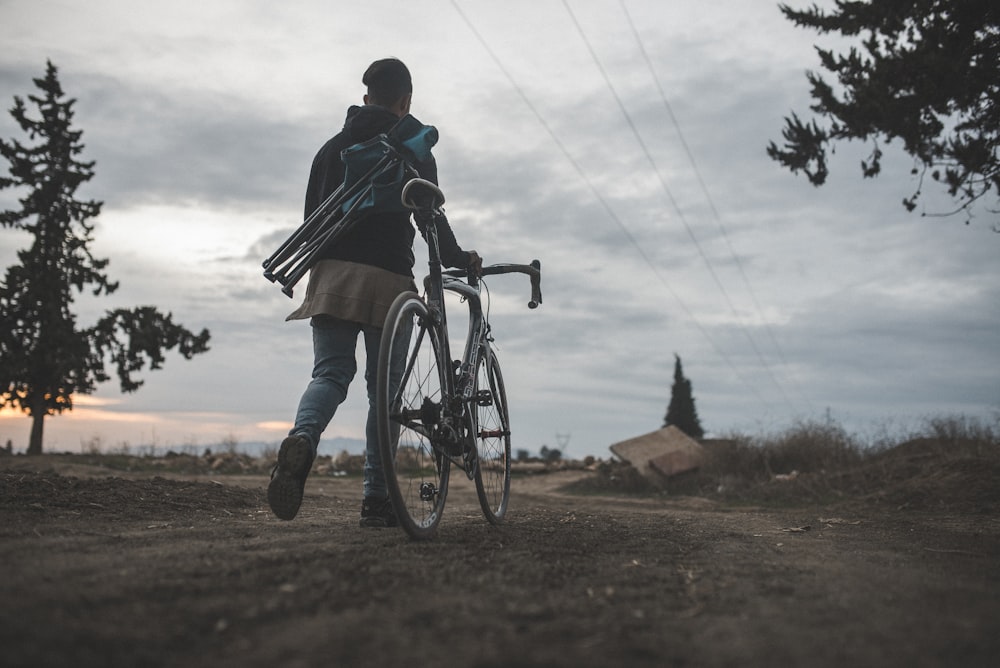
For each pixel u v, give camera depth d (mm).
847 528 4344
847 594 2162
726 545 3289
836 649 1618
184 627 1642
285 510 3047
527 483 15594
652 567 2602
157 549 2578
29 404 24047
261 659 1475
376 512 3531
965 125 9250
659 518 4785
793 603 2041
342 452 16953
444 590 2086
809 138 9781
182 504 4133
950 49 8680
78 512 3613
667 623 1814
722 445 13719
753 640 1678
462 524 3938
